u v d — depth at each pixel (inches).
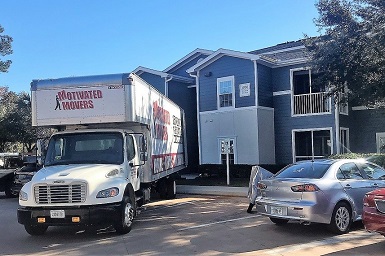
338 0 578.9
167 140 580.4
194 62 1149.7
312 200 319.9
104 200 343.0
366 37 555.8
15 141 1451.8
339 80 587.8
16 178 703.1
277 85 935.7
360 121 913.5
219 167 895.1
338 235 330.3
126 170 384.8
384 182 371.6
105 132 400.5
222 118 940.6
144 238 344.8
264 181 355.6
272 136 925.8
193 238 338.0
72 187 338.6
